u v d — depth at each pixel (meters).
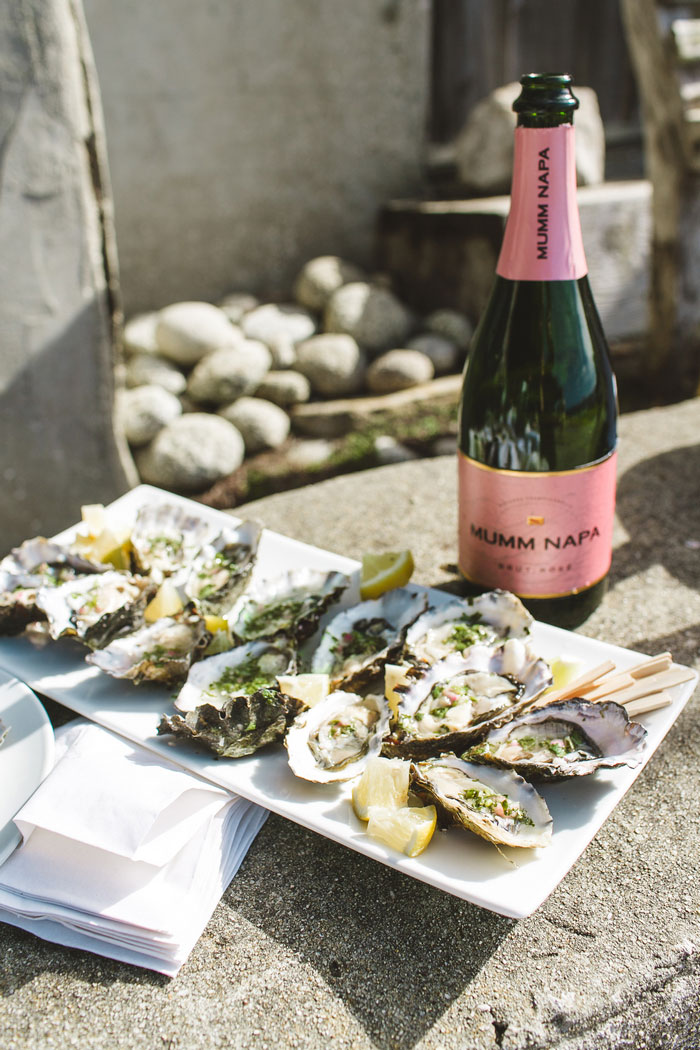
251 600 0.64
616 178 2.35
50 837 0.49
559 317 0.61
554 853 0.46
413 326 2.03
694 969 0.47
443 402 1.83
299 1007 0.45
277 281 2.25
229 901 0.49
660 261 1.74
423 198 2.32
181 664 0.57
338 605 0.65
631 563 0.74
